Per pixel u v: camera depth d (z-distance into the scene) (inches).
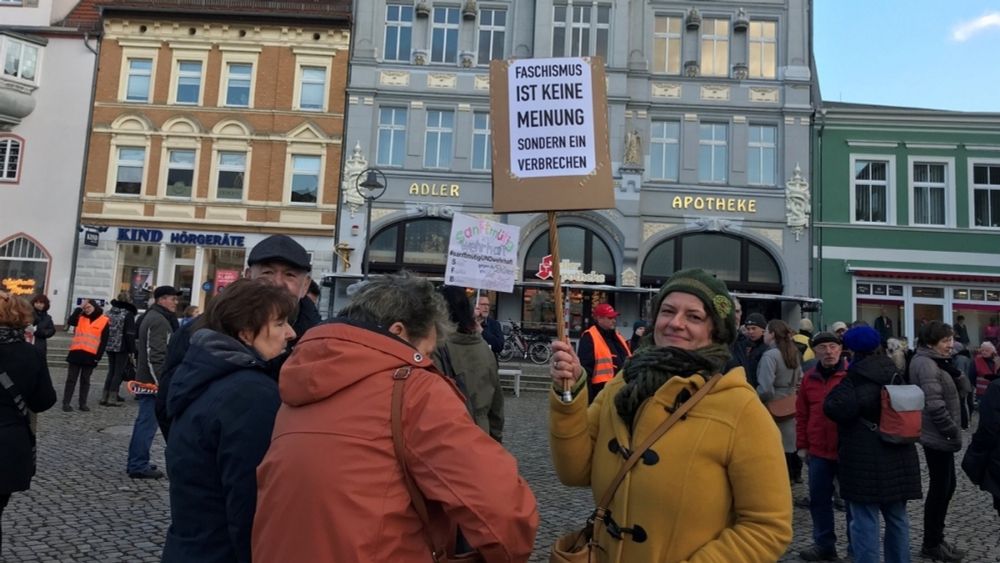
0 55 832.9
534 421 442.3
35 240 838.5
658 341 87.5
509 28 863.1
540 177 106.3
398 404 67.8
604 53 840.9
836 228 820.6
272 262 128.6
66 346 702.5
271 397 80.5
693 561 72.2
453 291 173.9
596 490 84.5
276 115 853.8
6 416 138.3
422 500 66.9
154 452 303.4
